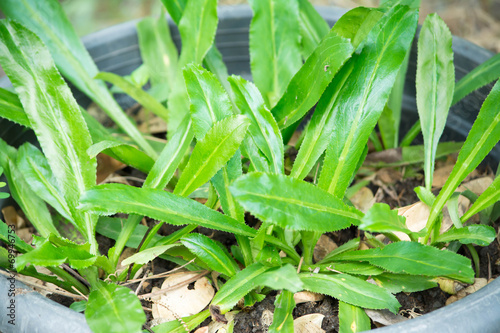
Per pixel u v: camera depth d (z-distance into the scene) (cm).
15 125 92
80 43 93
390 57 79
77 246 75
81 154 81
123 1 154
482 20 139
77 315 71
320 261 80
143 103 92
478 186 89
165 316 79
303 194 73
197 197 89
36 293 73
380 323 78
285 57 90
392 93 93
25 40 81
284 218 72
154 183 80
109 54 101
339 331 74
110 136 88
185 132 81
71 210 80
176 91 89
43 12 92
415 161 93
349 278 76
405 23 79
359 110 79
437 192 91
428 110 84
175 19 91
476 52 92
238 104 79
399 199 91
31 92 81
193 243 77
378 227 70
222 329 77
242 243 79
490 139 77
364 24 80
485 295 71
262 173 72
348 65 80
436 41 84
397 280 78
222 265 77
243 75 106
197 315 77
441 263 73
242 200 70
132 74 101
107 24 148
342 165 79
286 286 70
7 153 86
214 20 87
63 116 81
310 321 77
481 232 77
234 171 79
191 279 80
